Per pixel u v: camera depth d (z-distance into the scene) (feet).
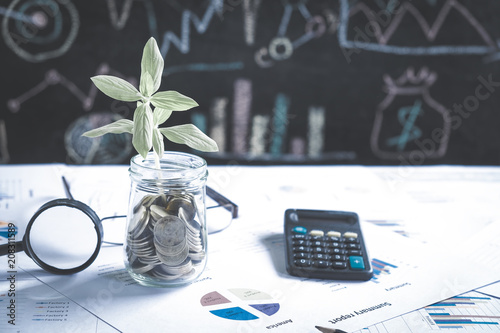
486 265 2.04
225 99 4.24
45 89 4.07
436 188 2.98
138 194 1.75
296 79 4.26
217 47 4.12
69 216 1.84
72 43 4.00
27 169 2.93
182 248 1.73
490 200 2.81
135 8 3.97
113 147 4.25
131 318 1.59
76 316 1.59
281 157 4.43
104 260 1.98
